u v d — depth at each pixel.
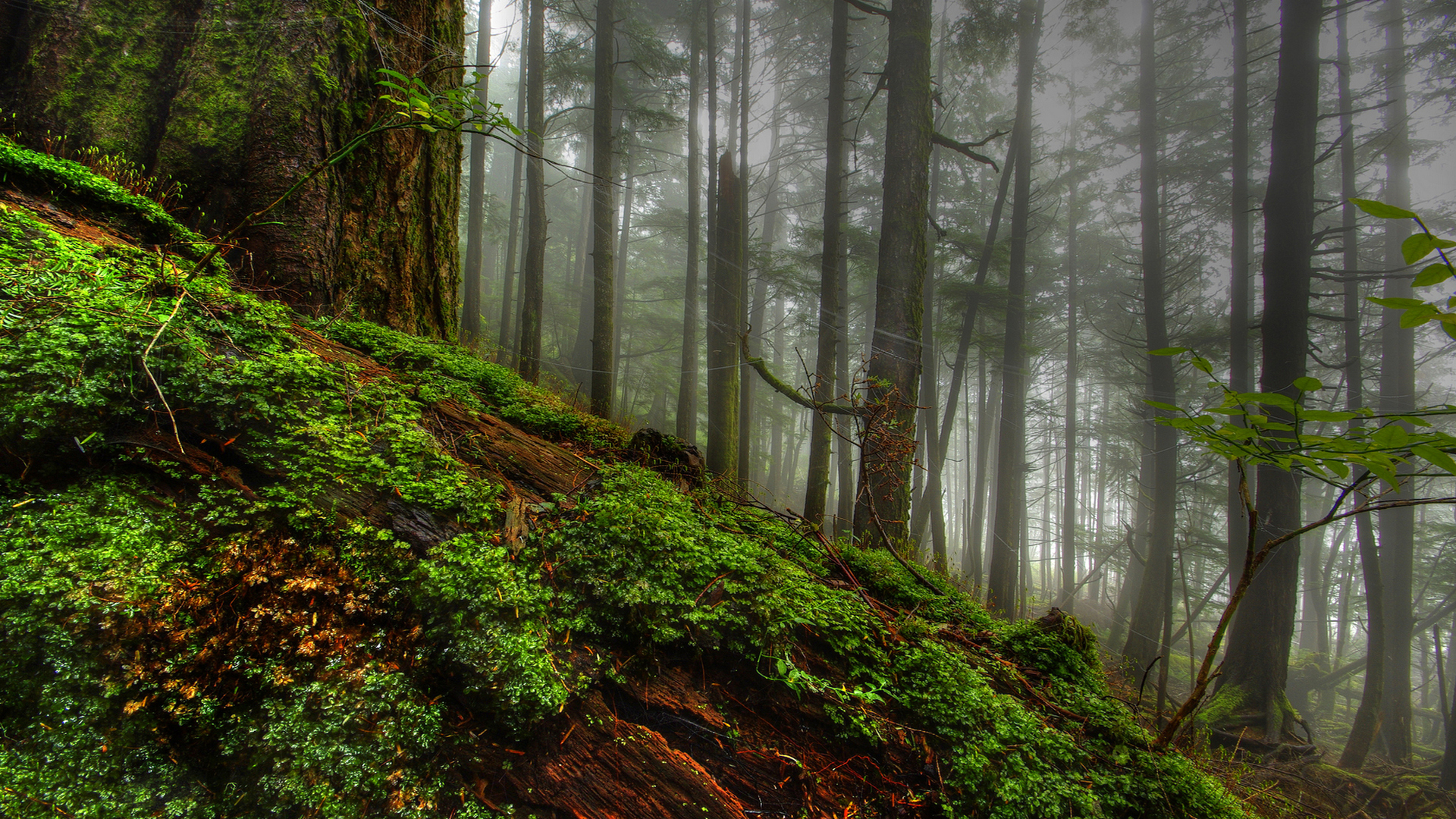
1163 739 2.19
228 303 2.46
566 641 1.94
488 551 1.99
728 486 3.61
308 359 2.41
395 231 3.77
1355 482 1.34
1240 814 2.03
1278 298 10.59
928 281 17.20
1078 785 1.92
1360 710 11.82
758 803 1.83
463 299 14.38
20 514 1.67
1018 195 14.91
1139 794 1.96
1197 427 1.47
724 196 11.59
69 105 3.23
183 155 3.22
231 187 3.24
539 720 1.75
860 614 2.36
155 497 1.86
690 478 3.13
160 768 1.52
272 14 3.41
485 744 1.75
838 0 10.44
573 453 2.80
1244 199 14.86
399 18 3.75
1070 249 22.39
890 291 8.30
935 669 2.17
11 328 1.85
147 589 1.62
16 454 1.75
